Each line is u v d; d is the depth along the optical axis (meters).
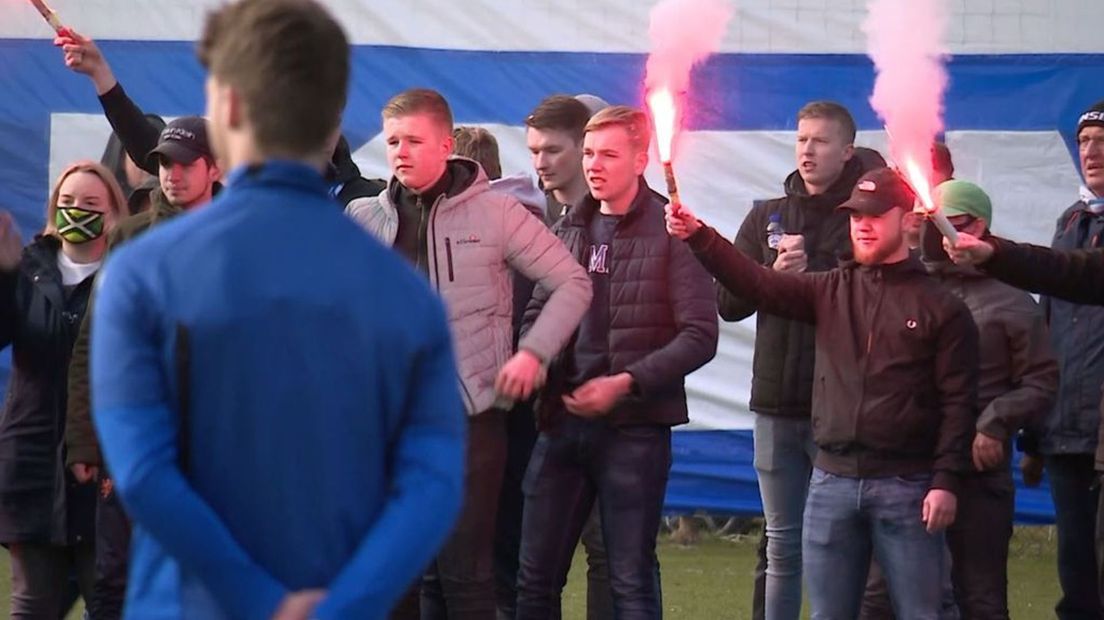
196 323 8.74
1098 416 22.59
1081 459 23.02
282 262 8.89
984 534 20.23
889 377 18.44
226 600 8.56
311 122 9.12
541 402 19.77
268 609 8.54
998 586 20.34
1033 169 35.25
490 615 19.06
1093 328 22.75
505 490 22.22
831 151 22.97
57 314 19.78
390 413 9.10
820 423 18.94
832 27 35.19
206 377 8.77
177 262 8.84
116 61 35.03
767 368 22.67
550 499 19.70
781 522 22.70
